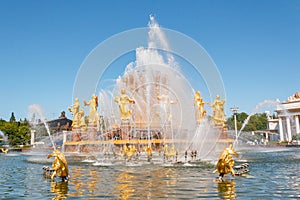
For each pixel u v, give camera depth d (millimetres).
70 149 37531
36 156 36875
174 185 12523
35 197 10750
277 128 95000
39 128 65875
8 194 11375
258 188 11695
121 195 10703
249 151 39531
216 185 12422
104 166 20734
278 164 20953
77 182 13797
